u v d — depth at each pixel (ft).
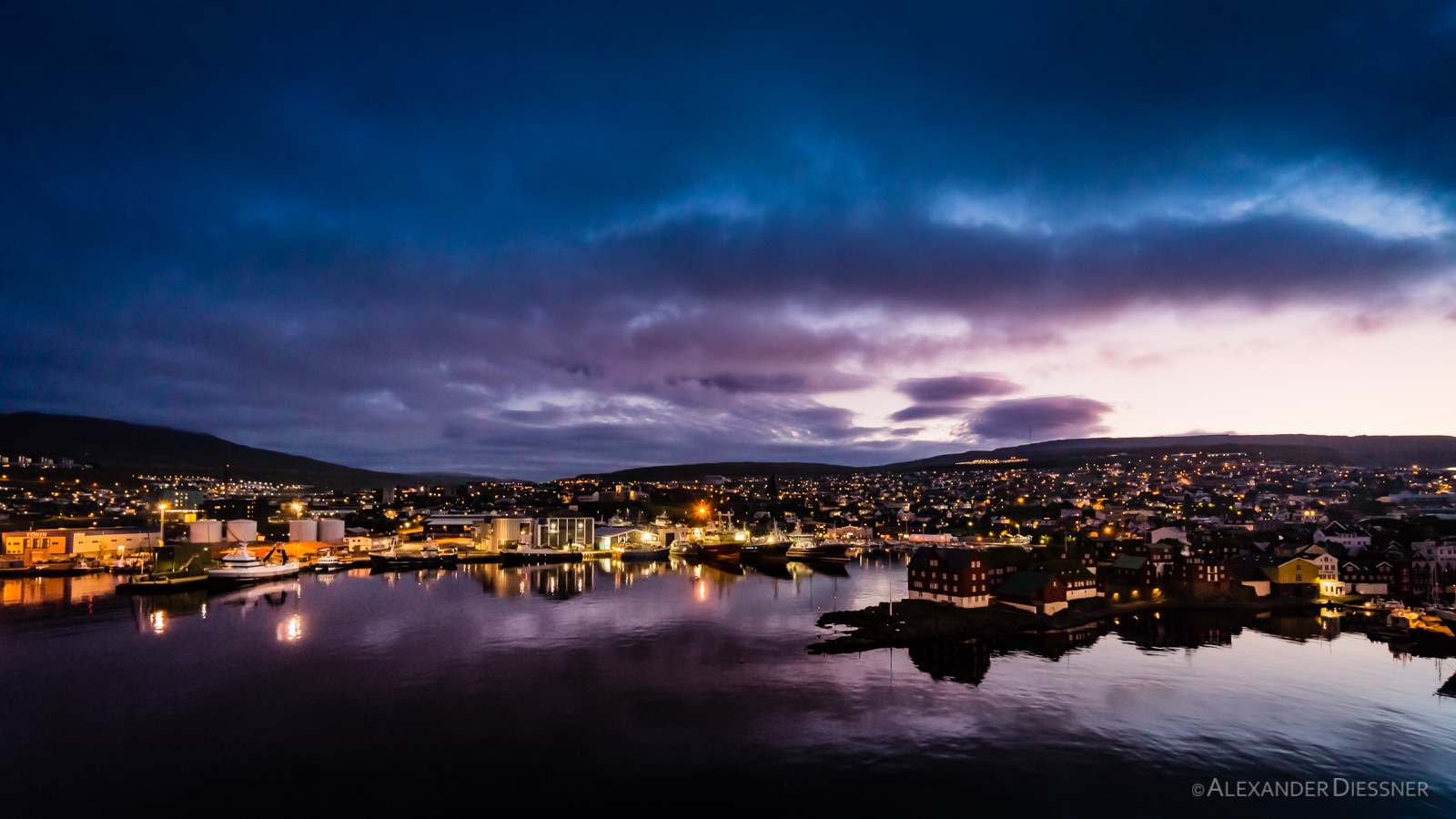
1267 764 187.21
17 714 219.61
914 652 305.94
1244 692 246.68
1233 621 389.60
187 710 223.92
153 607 426.10
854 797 168.86
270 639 330.13
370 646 314.35
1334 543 572.92
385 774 178.60
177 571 524.52
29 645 315.78
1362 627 370.73
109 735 202.49
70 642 323.37
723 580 606.14
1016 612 382.42
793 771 182.50
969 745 198.49
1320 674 269.85
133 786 171.63
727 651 306.96
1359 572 471.62
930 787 173.88
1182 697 240.12
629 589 532.32
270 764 184.03
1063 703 233.76
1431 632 343.87
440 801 165.58
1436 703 234.58
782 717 220.02
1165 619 393.09
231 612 406.62
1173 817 161.17
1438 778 180.14
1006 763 187.21
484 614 403.75
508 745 197.06
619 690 246.88
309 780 175.32
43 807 161.48
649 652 304.71
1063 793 171.94
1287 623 382.42
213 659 289.12
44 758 187.42
